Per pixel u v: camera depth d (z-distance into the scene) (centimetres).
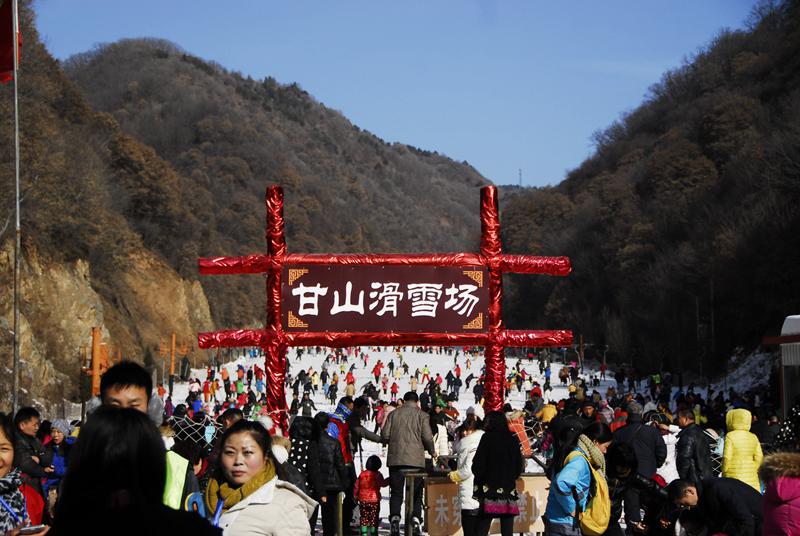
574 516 1000
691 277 8688
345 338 1655
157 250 10338
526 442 1573
